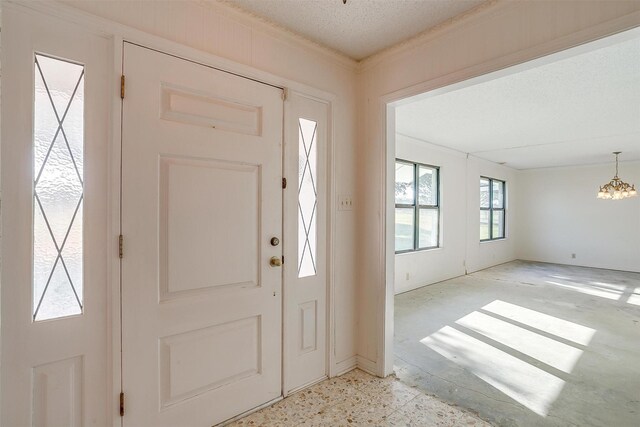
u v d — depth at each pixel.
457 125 4.07
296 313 2.10
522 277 5.99
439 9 1.76
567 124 3.97
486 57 1.75
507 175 7.89
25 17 1.23
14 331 1.23
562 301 4.42
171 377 1.59
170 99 1.57
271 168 1.95
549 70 2.45
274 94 1.96
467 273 6.29
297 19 1.86
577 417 1.89
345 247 2.39
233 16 1.78
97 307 1.40
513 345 2.95
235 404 1.81
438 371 2.44
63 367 1.33
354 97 2.45
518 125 4.04
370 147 2.39
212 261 1.71
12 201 1.22
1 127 1.19
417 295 4.71
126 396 1.46
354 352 2.47
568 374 2.41
